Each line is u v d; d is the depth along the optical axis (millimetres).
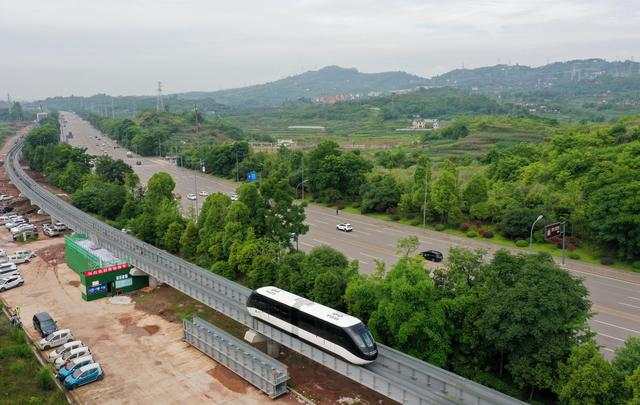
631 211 65375
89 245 79250
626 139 95375
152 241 83812
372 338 39844
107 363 49281
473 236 81812
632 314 53344
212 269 65375
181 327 57062
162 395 43688
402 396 34625
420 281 41469
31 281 72812
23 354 49594
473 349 41844
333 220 99062
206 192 130000
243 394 43531
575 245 73938
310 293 51656
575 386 32750
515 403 32969
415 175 97250
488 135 192375
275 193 71125
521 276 39125
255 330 49031
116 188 106375
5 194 135500
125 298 66000
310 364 48094
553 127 198000
